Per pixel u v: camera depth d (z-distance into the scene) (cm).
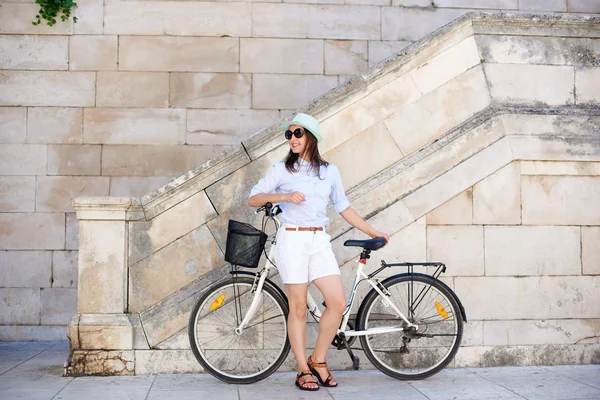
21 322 635
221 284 447
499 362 493
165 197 476
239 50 672
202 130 664
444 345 476
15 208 642
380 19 686
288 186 419
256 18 675
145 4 666
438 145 499
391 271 488
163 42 666
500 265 498
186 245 478
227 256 427
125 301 470
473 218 498
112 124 657
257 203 414
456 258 494
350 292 483
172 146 661
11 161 645
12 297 635
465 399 396
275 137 486
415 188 495
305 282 418
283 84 674
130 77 661
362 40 683
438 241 494
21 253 639
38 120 650
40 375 466
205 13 671
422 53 505
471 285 494
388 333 468
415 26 689
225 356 464
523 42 520
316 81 677
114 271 467
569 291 503
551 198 507
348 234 487
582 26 523
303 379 422
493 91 514
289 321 427
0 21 650
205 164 477
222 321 465
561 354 498
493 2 699
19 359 536
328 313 421
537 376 457
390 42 686
